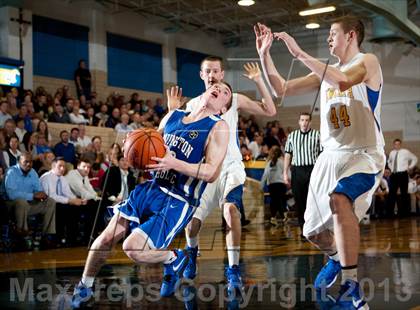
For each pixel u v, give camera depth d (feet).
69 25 43.37
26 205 21.61
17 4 39.45
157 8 46.80
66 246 22.80
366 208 9.55
